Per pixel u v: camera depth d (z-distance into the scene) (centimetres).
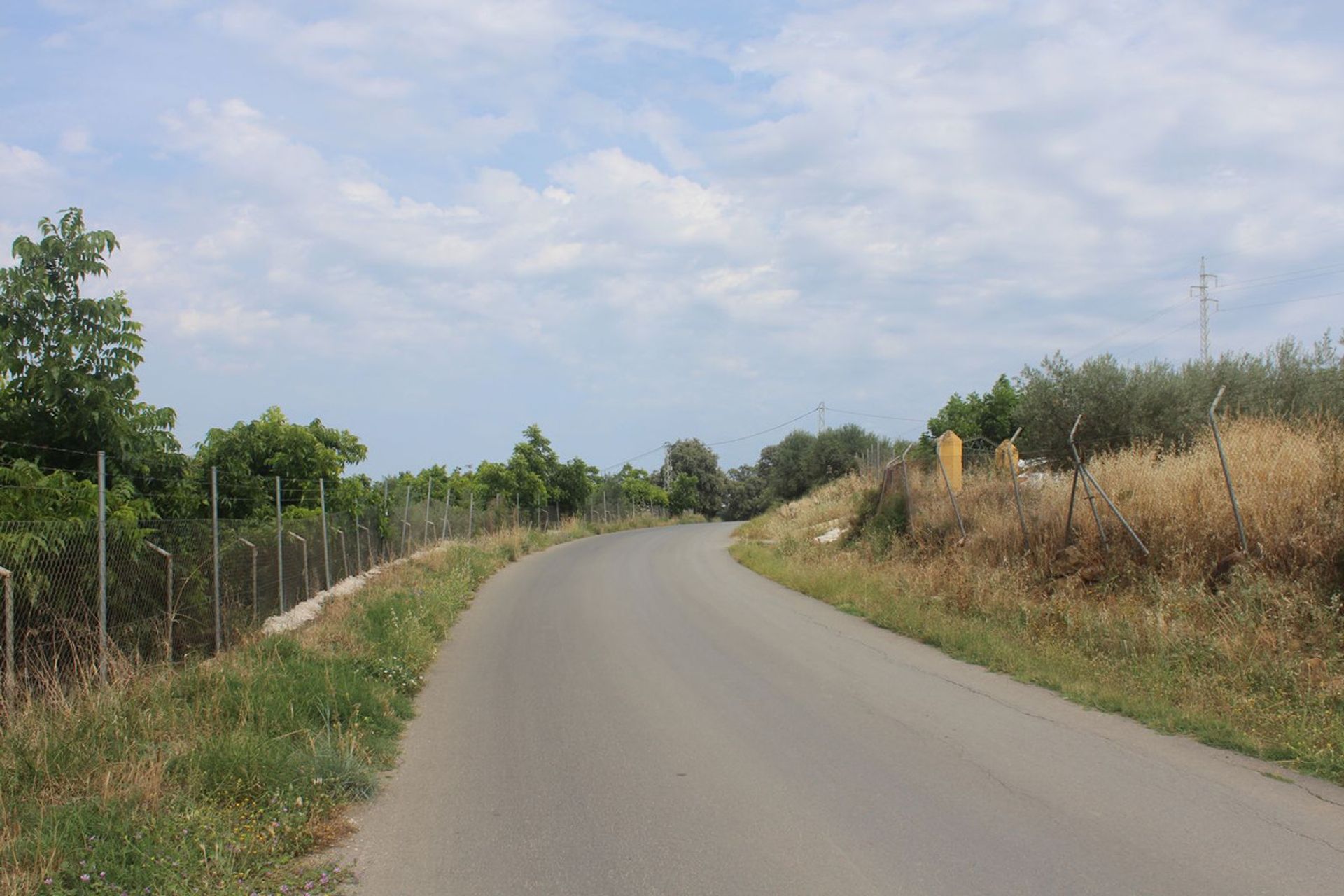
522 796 578
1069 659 917
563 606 1538
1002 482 1691
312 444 1623
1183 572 1010
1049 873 441
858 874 443
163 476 1097
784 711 788
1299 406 1620
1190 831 495
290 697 711
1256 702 730
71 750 552
